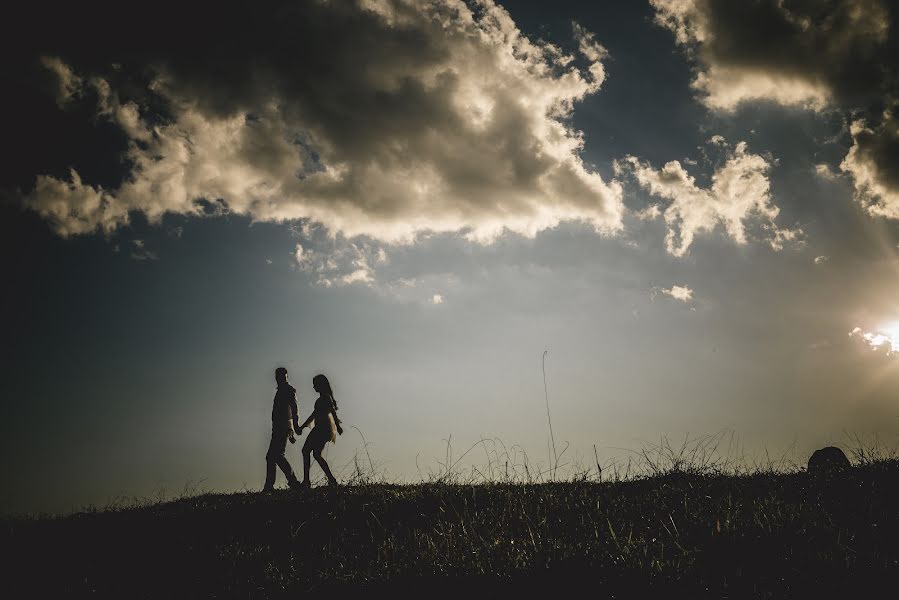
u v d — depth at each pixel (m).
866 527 5.97
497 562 5.88
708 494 7.97
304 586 6.21
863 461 8.83
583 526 7.08
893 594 4.53
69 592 6.83
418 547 6.82
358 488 10.53
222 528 8.80
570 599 4.87
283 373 12.82
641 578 5.05
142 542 8.52
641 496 8.24
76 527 9.92
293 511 9.23
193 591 6.58
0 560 8.12
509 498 8.59
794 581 4.84
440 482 10.27
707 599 4.68
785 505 6.91
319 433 12.27
